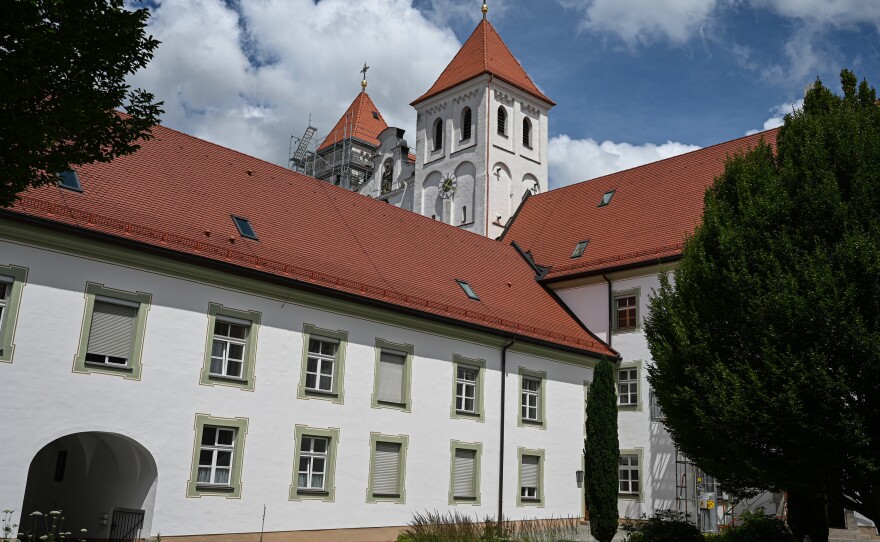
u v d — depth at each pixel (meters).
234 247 24.06
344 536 24.34
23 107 9.89
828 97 21.45
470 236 37.53
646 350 33.06
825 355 16.73
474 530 25.27
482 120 48.44
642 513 31.70
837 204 18.17
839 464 16.78
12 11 9.20
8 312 19.09
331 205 30.98
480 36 51.44
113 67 10.70
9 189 10.29
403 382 27.06
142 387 20.98
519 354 31.05
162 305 21.72
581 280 35.84
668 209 36.09
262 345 23.53
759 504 28.83
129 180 24.06
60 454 24.38
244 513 22.31
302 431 23.94
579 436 32.75
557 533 26.78
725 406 17.59
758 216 19.02
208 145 29.14
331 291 25.00
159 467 20.92
